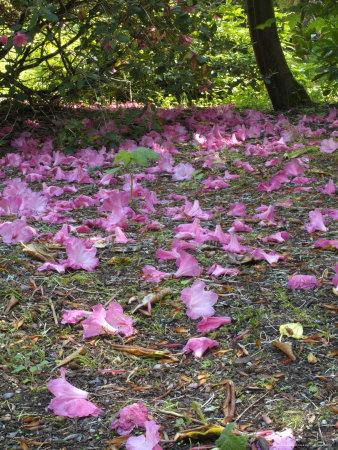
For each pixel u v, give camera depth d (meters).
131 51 5.52
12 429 1.73
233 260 2.71
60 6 5.36
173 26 5.48
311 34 6.59
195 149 5.09
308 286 2.44
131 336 2.19
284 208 3.47
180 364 2.01
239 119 6.08
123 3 5.01
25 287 2.54
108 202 3.25
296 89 6.93
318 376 1.89
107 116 5.25
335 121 5.69
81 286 2.56
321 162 4.48
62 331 2.24
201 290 2.27
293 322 2.21
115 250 2.88
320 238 2.93
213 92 7.73
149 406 1.80
